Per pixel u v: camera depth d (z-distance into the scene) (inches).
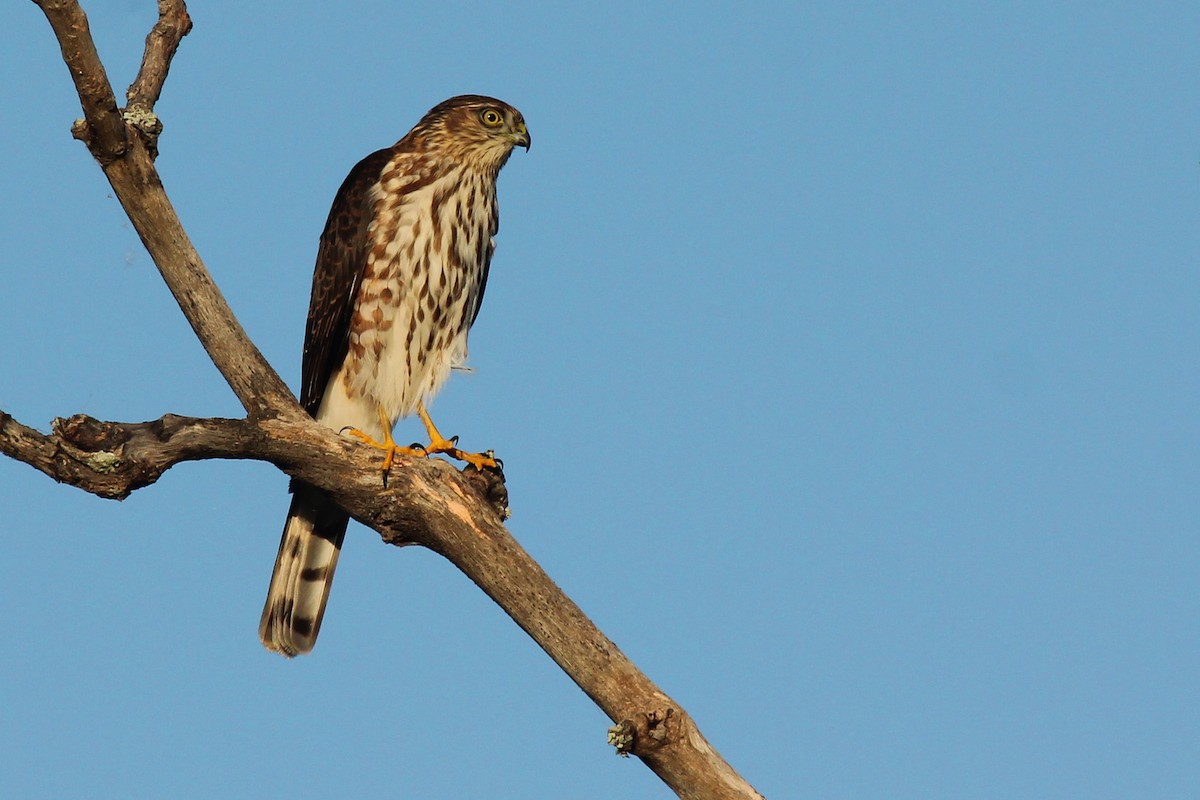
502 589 422.9
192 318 412.8
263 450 415.5
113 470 388.8
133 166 388.2
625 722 393.4
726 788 392.8
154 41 419.2
